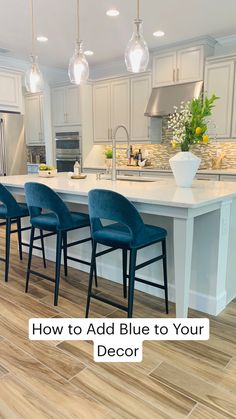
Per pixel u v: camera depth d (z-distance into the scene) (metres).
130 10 3.70
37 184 2.46
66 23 4.07
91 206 2.14
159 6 3.59
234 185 2.72
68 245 2.74
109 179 3.39
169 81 4.91
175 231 2.00
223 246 2.32
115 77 5.62
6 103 4.91
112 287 2.84
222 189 2.45
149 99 5.09
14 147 5.11
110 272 2.98
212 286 2.33
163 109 4.82
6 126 4.96
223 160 4.90
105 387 1.66
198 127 2.45
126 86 5.49
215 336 2.11
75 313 2.38
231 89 4.36
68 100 6.05
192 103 2.48
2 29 4.25
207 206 2.07
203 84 4.59
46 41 4.72
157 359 1.88
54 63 5.93
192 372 1.77
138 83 5.32
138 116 5.40
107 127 5.88
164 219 2.53
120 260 2.88
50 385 1.68
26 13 3.78
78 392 1.63
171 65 4.86
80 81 3.12
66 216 2.49
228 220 2.35
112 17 3.90
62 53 5.29
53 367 1.81
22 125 5.17
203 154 5.10
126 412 1.50
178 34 4.48
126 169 5.37
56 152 6.47
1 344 2.03
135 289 2.81
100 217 2.11
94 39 4.67
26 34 4.45
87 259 3.18
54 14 3.79
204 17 3.91
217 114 4.52
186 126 2.50
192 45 4.62
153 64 5.04
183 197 2.05
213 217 2.25
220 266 2.33
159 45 4.96
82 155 6.02
